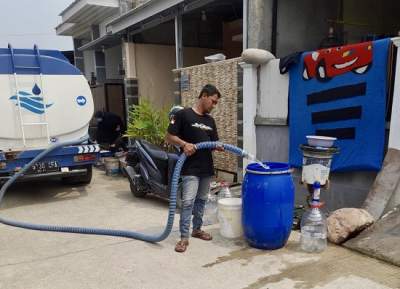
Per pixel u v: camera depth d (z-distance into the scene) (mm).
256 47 5754
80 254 3736
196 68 7125
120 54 12734
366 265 3289
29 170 5836
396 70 3863
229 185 5934
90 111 6430
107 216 5121
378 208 3916
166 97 10453
